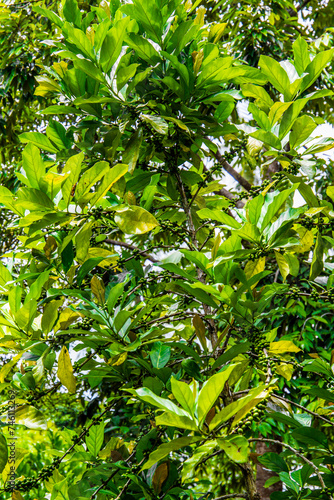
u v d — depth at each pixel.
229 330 1.92
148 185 2.01
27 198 1.69
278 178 2.10
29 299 1.65
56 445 4.09
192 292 1.74
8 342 1.70
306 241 1.87
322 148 1.94
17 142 5.39
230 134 2.35
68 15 2.14
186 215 2.31
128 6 1.98
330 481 1.64
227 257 1.64
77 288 1.94
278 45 5.11
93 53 1.95
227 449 1.15
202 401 1.17
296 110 1.91
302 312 3.73
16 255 2.09
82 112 2.12
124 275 2.36
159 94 2.09
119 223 1.74
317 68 1.94
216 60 1.94
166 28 2.11
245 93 2.05
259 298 1.89
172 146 2.23
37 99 5.02
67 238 1.79
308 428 1.65
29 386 1.74
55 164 2.16
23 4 5.13
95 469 1.85
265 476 4.58
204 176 2.49
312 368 1.78
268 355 1.75
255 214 1.74
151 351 2.02
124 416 4.17
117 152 2.37
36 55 5.21
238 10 5.18
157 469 1.75
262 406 1.38
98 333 1.73
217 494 4.95
